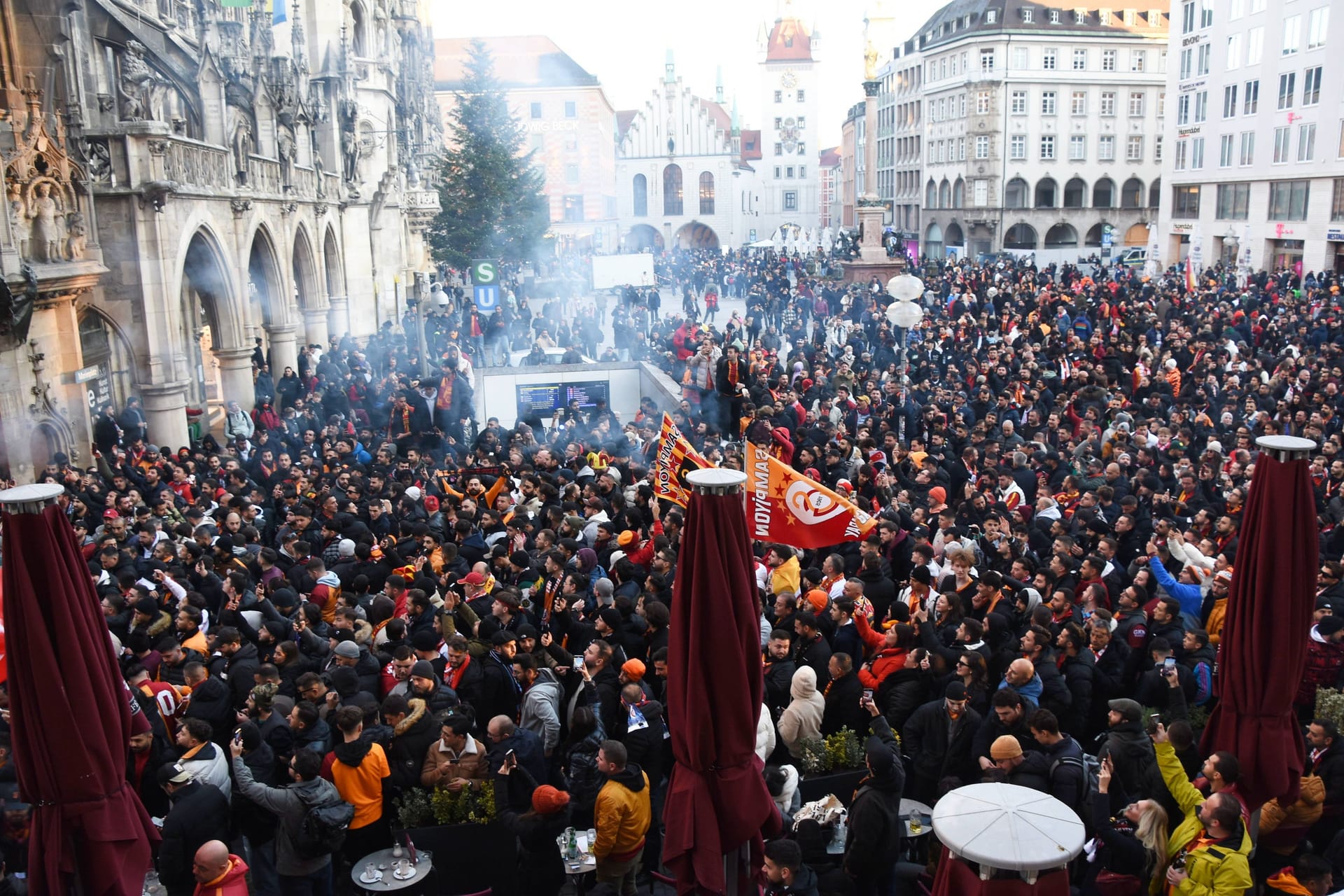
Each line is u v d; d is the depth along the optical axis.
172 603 11.99
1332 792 8.50
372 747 8.77
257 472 20.11
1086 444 18.23
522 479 16.84
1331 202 57.38
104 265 24.09
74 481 18.00
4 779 8.60
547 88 109.94
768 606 12.16
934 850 8.05
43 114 21.42
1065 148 97.12
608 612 10.84
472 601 11.88
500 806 8.48
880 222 51.22
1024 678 9.15
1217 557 12.27
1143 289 44.62
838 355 33.78
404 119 58.78
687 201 126.56
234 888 7.27
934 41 104.44
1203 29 69.06
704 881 6.86
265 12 35.78
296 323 35.75
